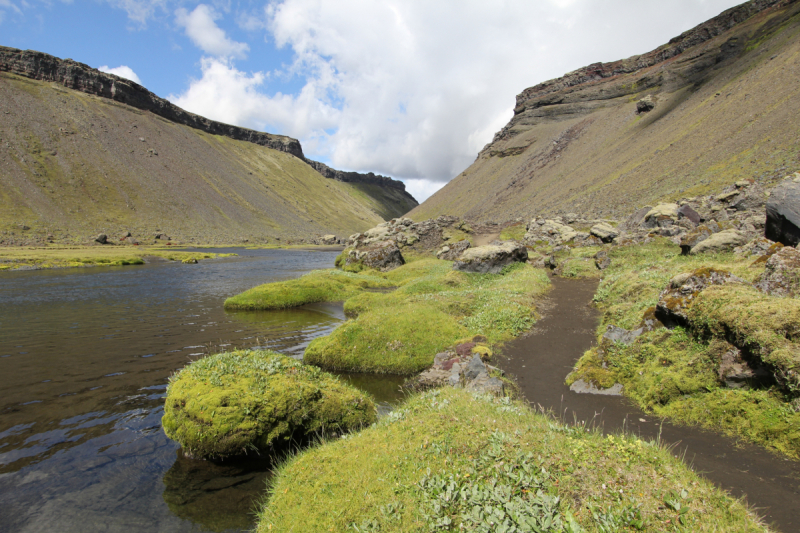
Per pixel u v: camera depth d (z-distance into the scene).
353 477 6.21
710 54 131.75
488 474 5.64
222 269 53.31
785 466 6.20
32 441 8.81
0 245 81.81
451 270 29.36
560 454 5.94
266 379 9.27
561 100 185.88
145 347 16.31
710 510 4.75
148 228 129.25
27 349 15.96
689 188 62.50
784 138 59.03
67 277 42.09
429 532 4.84
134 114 198.50
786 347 7.41
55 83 174.12
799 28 96.19
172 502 6.90
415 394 11.06
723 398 7.96
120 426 9.58
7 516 6.39
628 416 8.55
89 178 138.25
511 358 12.98
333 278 32.78
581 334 15.10
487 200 157.25
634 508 4.73
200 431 8.02
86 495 7.01
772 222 17.14
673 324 10.78
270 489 7.03
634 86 157.50
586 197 96.56
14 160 123.75
